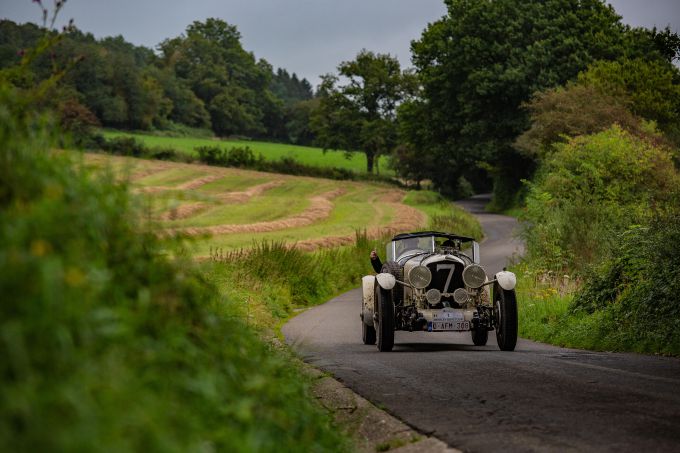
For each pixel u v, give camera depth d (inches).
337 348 509.4
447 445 211.8
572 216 1012.5
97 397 103.2
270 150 6328.7
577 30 2800.2
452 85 3159.5
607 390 292.8
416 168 4101.9
